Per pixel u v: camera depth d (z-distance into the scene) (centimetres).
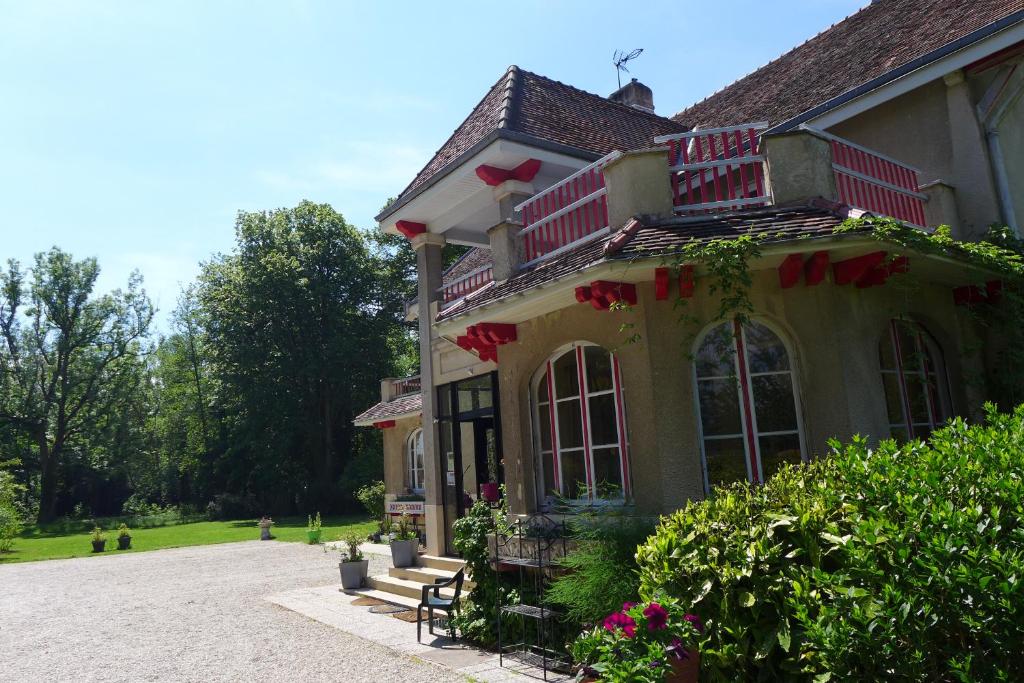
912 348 843
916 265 758
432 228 1300
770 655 423
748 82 1477
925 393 833
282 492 4331
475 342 966
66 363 5112
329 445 4341
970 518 329
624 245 695
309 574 1653
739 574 429
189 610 1229
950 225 916
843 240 648
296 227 4409
